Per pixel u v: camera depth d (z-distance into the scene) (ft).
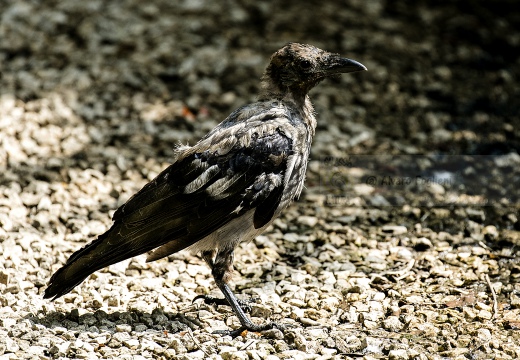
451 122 47.24
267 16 57.26
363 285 31.91
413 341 28.27
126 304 30.07
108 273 32.32
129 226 28.63
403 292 31.68
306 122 31.37
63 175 40.04
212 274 29.89
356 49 53.62
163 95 48.32
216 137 29.81
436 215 38.68
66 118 45.32
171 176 29.17
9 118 44.06
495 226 37.81
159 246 29.01
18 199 37.11
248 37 54.39
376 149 44.42
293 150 29.76
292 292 31.53
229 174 28.99
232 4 58.39
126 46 52.44
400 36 55.77
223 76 50.34
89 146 43.04
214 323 29.35
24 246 32.91
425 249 35.42
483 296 31.40
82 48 52.03
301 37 54.60
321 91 49.49
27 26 53.93
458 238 36.50
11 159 40.98
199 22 55.72
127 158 42.04
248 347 27.58
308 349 27.53
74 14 55.42
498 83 51.34
